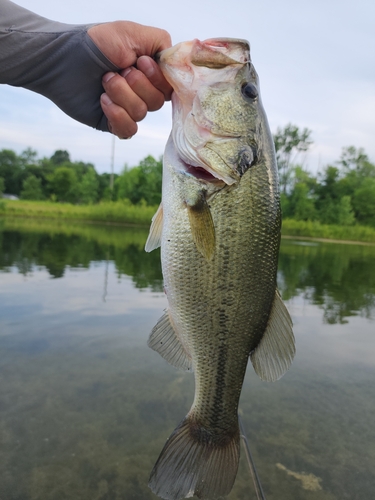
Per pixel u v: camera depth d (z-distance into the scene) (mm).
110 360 955
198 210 351
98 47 339
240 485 604
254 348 394
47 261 2180
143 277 1865
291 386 906
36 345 1006
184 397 817
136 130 378
